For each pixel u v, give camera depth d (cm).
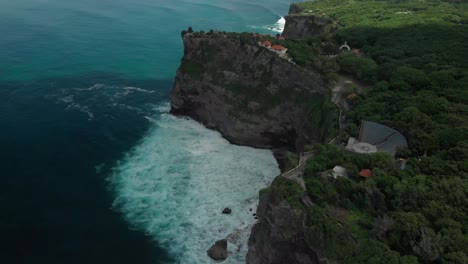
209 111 10162
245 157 8906
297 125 8775
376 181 5056
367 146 6122
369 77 8819
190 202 7231
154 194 7394
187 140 9462
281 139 9288
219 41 10319
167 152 8862
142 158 8550
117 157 8544
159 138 9456
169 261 5969
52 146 8725
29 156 8288
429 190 4719
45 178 7650
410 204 4669
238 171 8306
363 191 4978
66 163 8181
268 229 5456
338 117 7394
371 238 4481
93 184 7588
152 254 6075
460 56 8656
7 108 10238
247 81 9700
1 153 8281
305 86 8881
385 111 6919
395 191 4797
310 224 4872
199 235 6469
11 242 6103
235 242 6312
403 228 4281
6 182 7431
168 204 7150
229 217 6881
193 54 10638
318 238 4697
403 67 8244
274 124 9162
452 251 3969
